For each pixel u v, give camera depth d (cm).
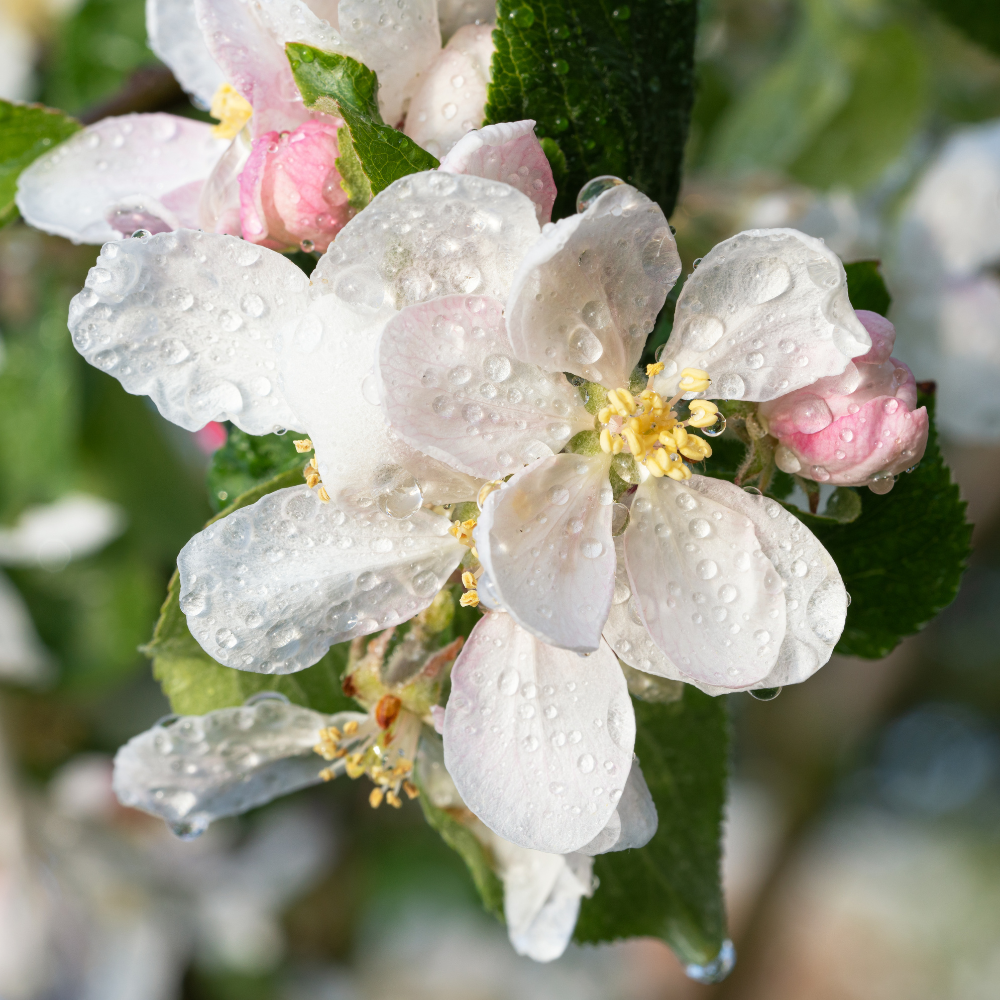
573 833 26
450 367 26
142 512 41
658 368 27
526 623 25
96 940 49
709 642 27
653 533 27
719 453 27
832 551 28
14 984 45
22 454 38
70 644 42
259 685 29
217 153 29
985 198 36
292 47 27
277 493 27
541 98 27
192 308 27
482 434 26
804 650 27
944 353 36
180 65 29
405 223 26
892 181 41
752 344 27
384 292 26
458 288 26
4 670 43
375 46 27
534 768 27
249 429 27
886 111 41
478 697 27
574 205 28
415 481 26
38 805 47
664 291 26
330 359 26
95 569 42
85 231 29
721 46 45
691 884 30
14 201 30
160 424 40
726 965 30
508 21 27
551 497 27
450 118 27
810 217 35
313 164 27
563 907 29
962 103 44
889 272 36
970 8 35
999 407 36
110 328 26
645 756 30
